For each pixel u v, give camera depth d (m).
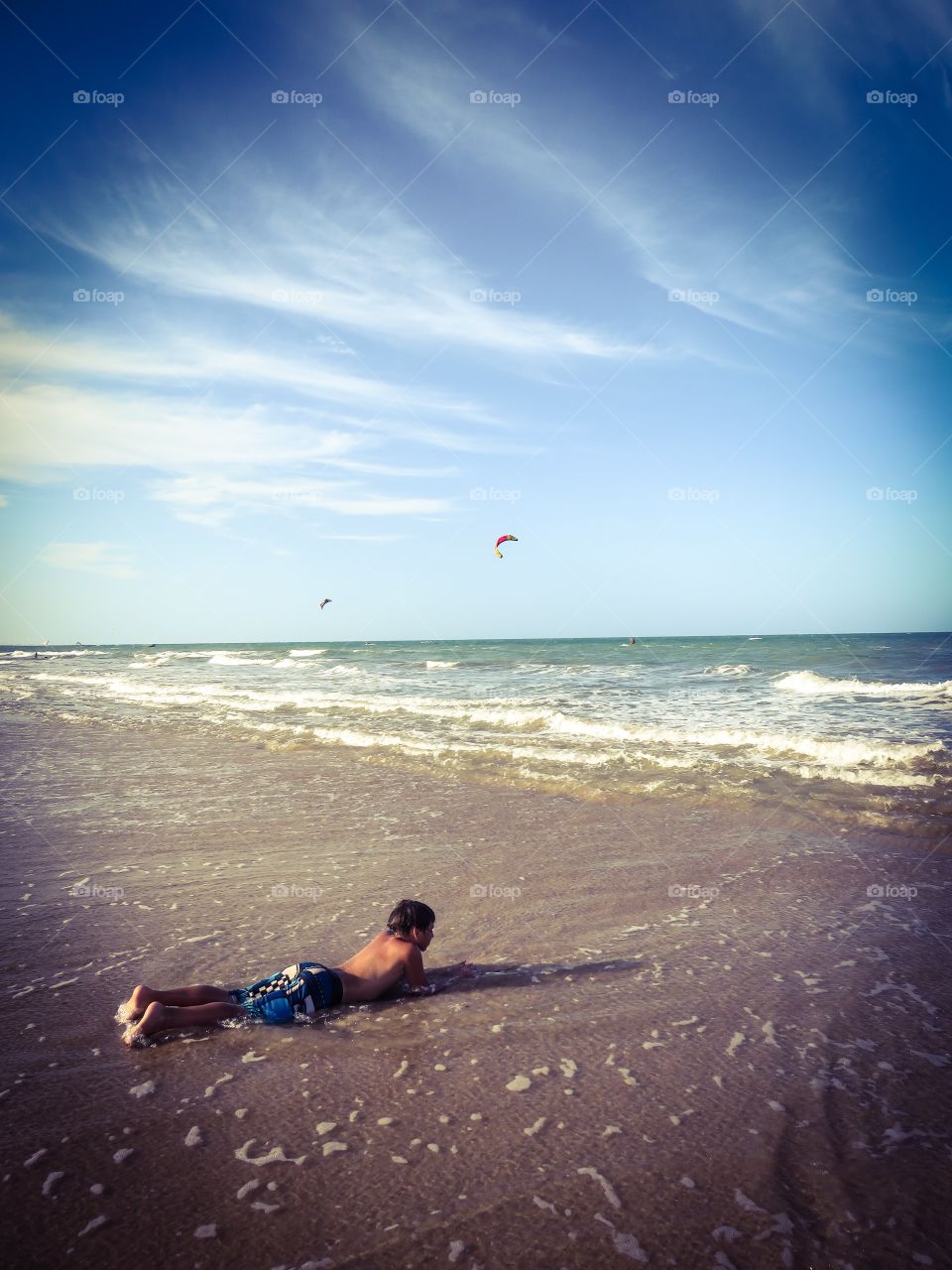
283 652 79.44
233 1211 2.76
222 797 10.34
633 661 43.91
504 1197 2.84
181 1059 3.89
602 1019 4.31
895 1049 3.94
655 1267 2.50
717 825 8.50
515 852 7.66
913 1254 2.55
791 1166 3.01
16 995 4.66
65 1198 2.83
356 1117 3.36
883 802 9.05
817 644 71.44
